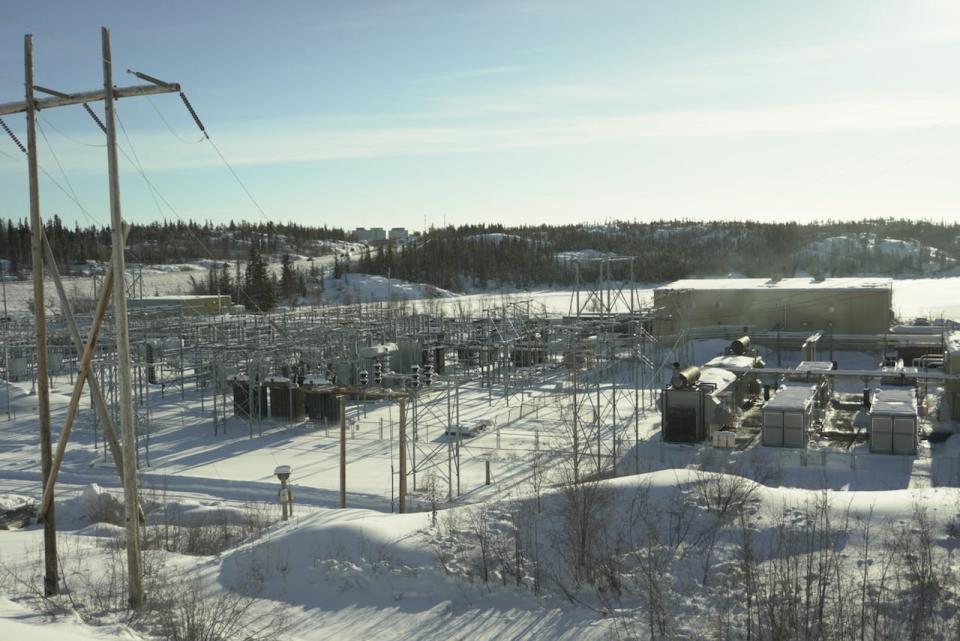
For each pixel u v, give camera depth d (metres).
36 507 34.91
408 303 152.62
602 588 21.75
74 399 21.73
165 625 19.27
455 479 40.47
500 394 65.38
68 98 20.39
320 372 64.12
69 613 19.47
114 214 20.31
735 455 42.69
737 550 22.83
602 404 58.03
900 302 147.00
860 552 22.16
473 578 22.56
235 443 50.47
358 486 39.84
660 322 79.88
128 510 20.42
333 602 21.75
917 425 44.25
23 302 142.25
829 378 59.44
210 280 153.62
